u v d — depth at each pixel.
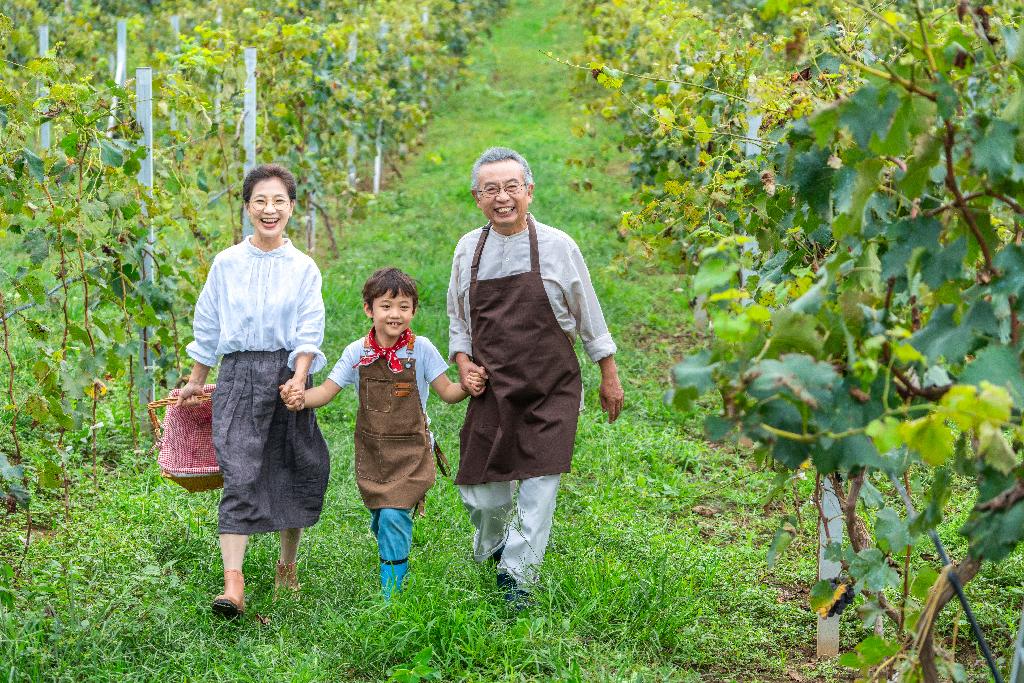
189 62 7.55
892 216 2.59
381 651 3.79
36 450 5.38
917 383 2.53
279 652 3.75
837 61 3.90
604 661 3.80
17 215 4.95
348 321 8.07
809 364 2.06
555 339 4.31
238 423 4.23
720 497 5.72
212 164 8.64
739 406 2.15
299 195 9.84
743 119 5.77
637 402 6.97
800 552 4.96
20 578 4.06
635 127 8.79
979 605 4.25
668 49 7.76
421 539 4.84
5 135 4.72
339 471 5.70
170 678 3.60
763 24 7.30
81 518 4.89
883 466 2.22
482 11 22.86
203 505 5.13
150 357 6.20
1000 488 2.25
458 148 15.27
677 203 5.03
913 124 2.06
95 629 3.73
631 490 5.65
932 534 2.77
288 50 9.69
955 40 2.31
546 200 12.10
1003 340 2.23
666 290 9.50
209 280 4.32
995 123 2.11
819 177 2.54
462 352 4.50
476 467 4.41
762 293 3.14
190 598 4.14
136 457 5.67
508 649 3.78
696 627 4.10
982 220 2.29
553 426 4.29
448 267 9.59
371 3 13.77
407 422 4.32
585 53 10.92
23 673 3.44
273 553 4.63
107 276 5.18
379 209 12.10
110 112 5.46
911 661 2.56
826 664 3.95
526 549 4.25
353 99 10.67
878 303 2.31
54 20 11.86
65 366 4.38
